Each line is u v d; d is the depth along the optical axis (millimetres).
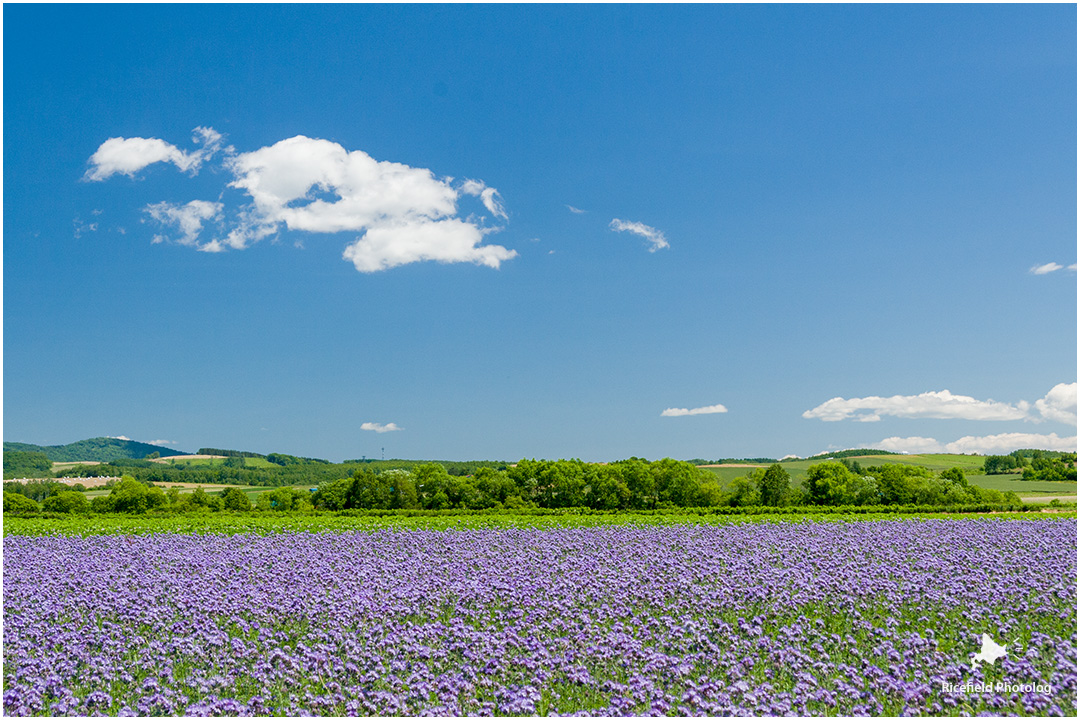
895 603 14320
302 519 40719
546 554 21953
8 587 16828
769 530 28734
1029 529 28828
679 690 9812
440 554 22641
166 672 10570
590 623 12953
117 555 22828
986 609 13609
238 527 34188
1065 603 14125
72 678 10523
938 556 21062
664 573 17766
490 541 25766
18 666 10609
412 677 10164
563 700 9727
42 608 14352
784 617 13609
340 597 14844
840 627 13000
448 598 15445
